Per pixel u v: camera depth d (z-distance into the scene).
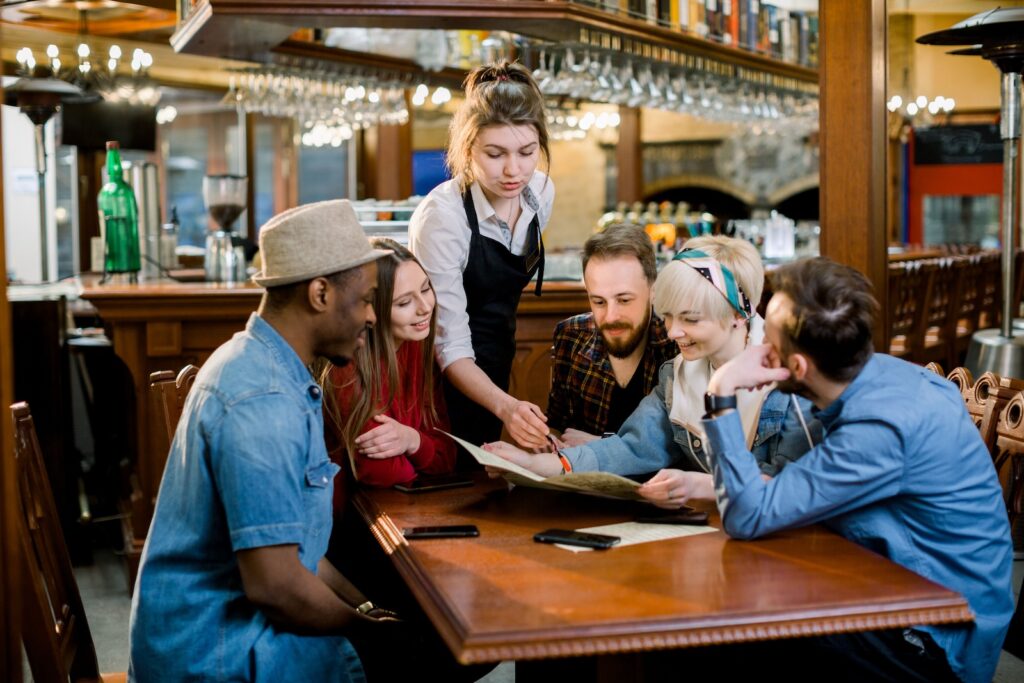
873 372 1.96
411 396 2.59
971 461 1.99
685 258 2.22
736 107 7.58
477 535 1.99
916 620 1.61
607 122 8.54
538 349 4.66
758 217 13.80
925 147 10.61
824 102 3.70
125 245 5.23
